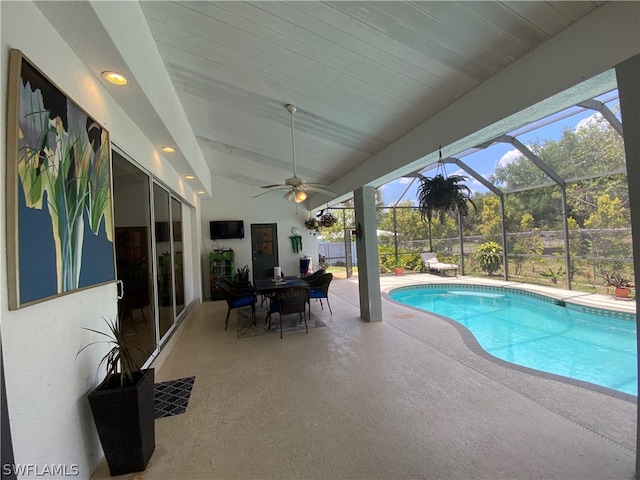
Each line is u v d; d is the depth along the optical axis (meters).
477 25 1.77
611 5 1.49
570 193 5.84
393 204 9.90
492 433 1.82
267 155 4.94
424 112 2.88
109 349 1.87
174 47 2.35
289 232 8.01
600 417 1.94
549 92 1.82
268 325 4.47
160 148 3.28
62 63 1.47
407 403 2.18
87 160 1.62
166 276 3.86
